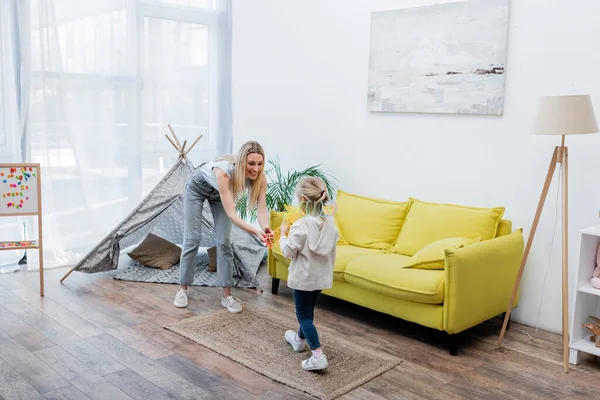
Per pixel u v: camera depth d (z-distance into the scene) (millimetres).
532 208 3654
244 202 4699
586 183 3422
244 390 2760
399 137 4273
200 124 5605
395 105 4219
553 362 3174
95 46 4879
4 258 4742
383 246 4023
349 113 4594
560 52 3455
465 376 2963
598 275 3182
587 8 3336
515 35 3619
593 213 3408
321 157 4848
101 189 5039
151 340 3311
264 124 5328
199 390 2738
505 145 3729
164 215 4629
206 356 3127
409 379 2916
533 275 3691
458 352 3266
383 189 4426
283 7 5008
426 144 4121
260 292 4246
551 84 3504
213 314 3750
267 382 2854
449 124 3982
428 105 4035
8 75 4480
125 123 5098
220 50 5625
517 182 3699
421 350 3281
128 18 5012
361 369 2996
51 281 4379
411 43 4078
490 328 3668
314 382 2838
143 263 4746
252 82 5406
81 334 3363
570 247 3525
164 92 5340
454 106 3904
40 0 4520
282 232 3137
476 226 3625
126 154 5137
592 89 3359
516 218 3730
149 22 5168
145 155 5289
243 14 5422
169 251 4793
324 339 3393
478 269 3219
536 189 3623
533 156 3615
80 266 4336
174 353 3146
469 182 3922
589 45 3348
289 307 3932
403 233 3943
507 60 3666
